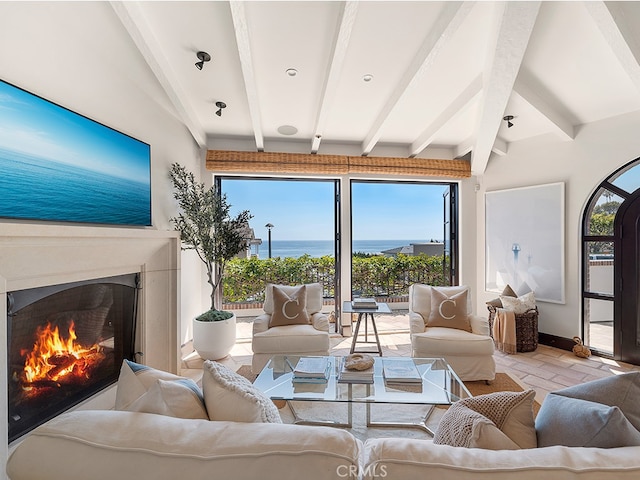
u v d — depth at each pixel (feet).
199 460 2.40
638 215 10.18
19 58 5.45
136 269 8.31
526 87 9.37
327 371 7.00
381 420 7.06
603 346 11.03
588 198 11.09
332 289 15.65
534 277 12.47
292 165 13.08
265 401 3.49
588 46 7.50
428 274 16.43
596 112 10.36
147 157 8.79
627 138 10.11
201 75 8.45
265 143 13.34
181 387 3.42
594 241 11.16
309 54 7.52
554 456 2.40
